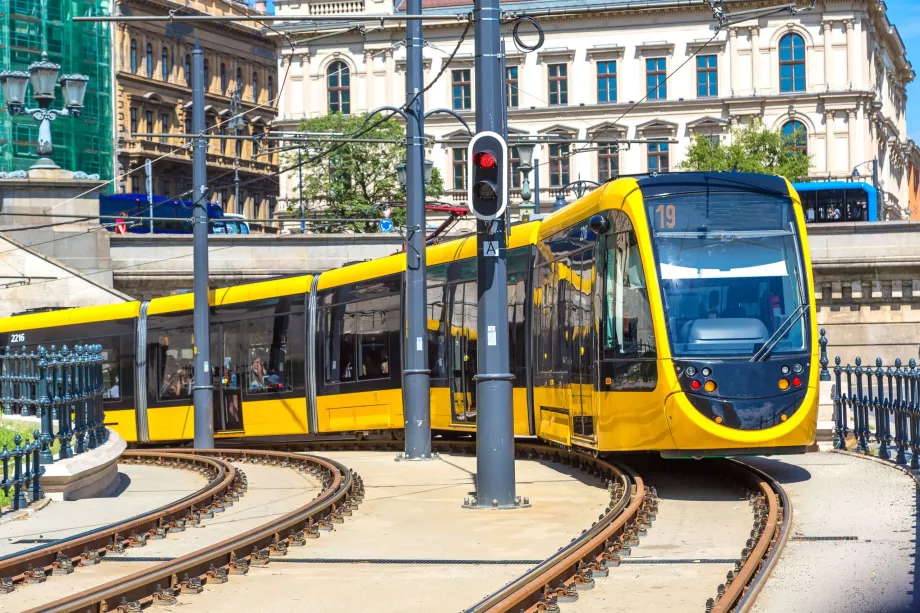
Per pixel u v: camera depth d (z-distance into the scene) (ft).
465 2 283.79
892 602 32.12
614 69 280.10
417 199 81.10
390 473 73.10
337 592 36.19
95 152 297.12
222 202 347.56
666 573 37.76
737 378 56.03
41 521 52.13
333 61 288.30
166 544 46.55
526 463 77.36
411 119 80.84
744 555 38.29
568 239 68.49
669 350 56.44
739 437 55.72
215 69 347.97
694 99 276.82
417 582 37.65
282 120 290.15
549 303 72.59
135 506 57.52
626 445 59.21
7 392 72.59
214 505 56.95
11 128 275.18
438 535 47.55
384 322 90.33
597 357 62.13
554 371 71.15
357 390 92.38
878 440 67.31
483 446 55.93
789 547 41.34
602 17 279.49
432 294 89.35
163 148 324.19
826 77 272.72
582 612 32.48
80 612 31.32
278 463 82.84
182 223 221.66
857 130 271.90
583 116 280.72
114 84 306.35
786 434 55.98
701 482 62.13
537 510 54.39
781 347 56.80
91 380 68.03
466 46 280.92
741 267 57.67
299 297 97.35
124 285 162.91
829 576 36.06
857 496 53.36
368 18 56.75
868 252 154.92
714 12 81.66
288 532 45.73
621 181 61.16
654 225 58.23
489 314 55.83
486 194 53.57
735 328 56.80
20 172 162.61
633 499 50.16
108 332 108.06
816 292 156.97
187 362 103.96
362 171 241.35
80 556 42.04
